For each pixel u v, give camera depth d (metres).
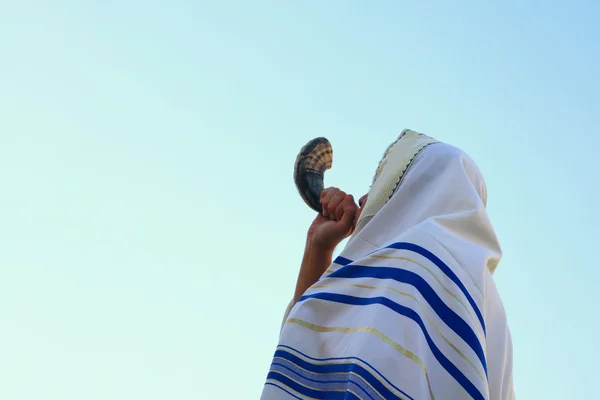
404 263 1.95
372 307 1.87
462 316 1.87
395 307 1.84
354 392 1.68
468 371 1.80
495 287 2.09
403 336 1.78
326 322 1.95
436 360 1.81
